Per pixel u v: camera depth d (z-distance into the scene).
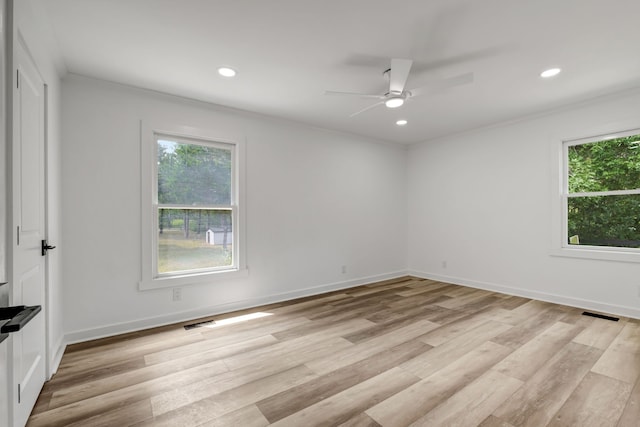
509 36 2.15
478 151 4.46
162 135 3.14
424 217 5.21
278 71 2.65
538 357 2.32
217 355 2.39
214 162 3.48
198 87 2.95
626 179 3.29
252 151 3.68
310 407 1.75
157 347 2.53
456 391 1.89
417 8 1.85
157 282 3.02
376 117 3.88
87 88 2.71
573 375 2.06
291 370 2.16
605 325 2.96
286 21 1.97
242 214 3.58
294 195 4.06
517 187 4.04
